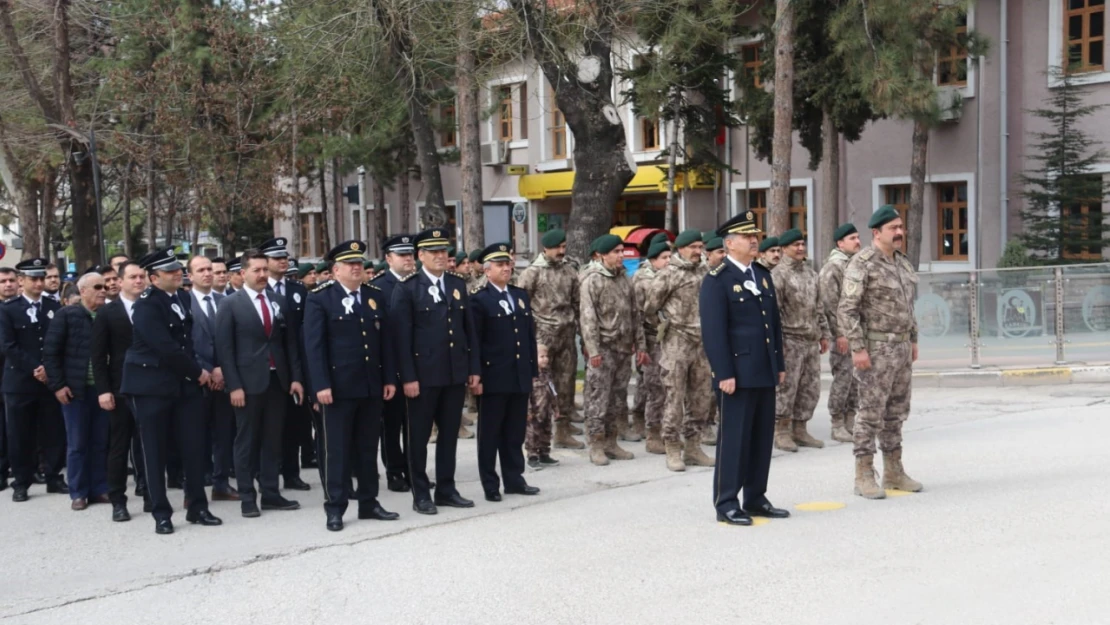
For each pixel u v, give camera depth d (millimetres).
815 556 6730
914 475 9117
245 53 25750
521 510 8719
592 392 10648
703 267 10258
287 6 20672
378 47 18562
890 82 18531
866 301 8445
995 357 15891
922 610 5578
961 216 25203
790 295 10938
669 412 10203
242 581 6969
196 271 9930
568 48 16141
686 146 25141
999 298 15859
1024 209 23734
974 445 10320
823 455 10617
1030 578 5996
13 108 24625
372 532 8188
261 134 26438
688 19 17656
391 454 10062
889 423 8508
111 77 25312
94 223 25312
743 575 6410
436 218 20984
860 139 26188
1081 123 22625
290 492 10234
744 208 29625
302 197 28312
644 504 8641
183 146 26141
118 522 9070
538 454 10625
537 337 11172
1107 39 22328
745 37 25391
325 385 8320
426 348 8758
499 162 34125
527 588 6422
